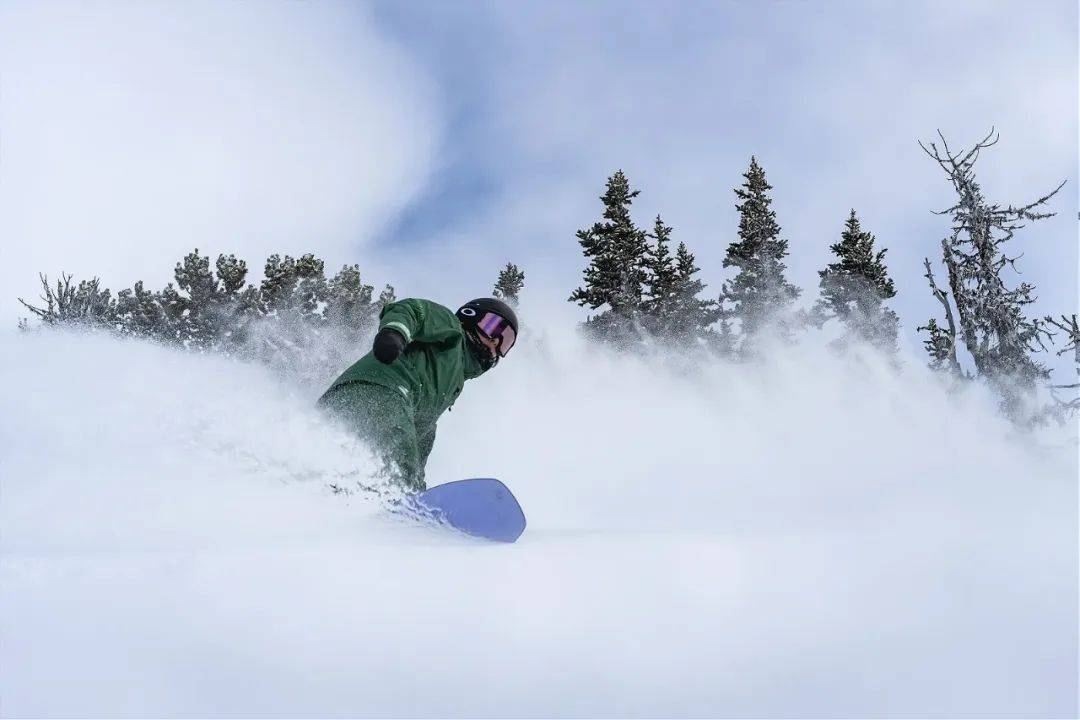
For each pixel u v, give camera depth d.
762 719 1.14
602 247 26.89
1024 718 1.13
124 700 1.12
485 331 4.21
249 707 1.12
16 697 1.10
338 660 1.29
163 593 1.51
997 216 13.15
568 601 1.64
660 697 1.20
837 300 27.53
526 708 1.16
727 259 29.00
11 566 1.64
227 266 27.05
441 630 1.44
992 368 12.51
